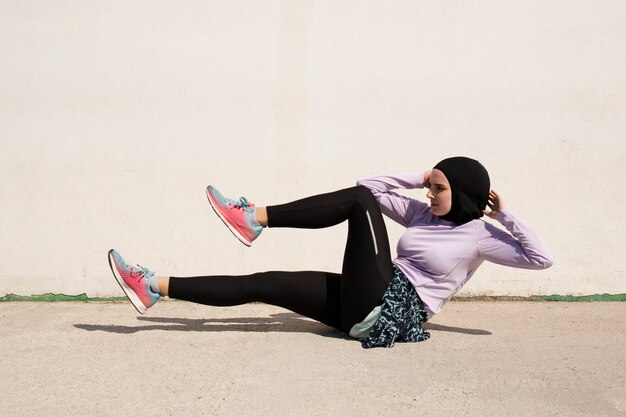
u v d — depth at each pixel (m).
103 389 3.06
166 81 4.98
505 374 3.24
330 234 5.05
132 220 5.02
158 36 4.96
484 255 3.67
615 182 5.03
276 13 4.96
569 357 3.51
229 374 3.24
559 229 5.04
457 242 3.64
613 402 2.91
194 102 4.98
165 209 5.02
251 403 2.89
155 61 4.97
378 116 4.99
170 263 5.03
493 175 5.02
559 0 4.96
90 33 4.96
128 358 3.49
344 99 4.98
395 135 5.00
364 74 4.98
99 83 4.97
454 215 3.67
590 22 4.97
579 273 5.06
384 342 3.64
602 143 5.01
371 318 3.61
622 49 4.98
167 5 4.95
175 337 3.90
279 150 5.00
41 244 5.03
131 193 5.00
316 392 3.01
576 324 4.28
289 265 5.06
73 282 5.04
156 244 5.02
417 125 5.00
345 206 3.67
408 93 4.98
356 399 2.93
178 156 5.00
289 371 3.27
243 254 5.04
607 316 4.52
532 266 3.60
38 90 4.97
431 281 3.67
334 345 3.71
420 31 4.97
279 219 3.72
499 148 5.00
